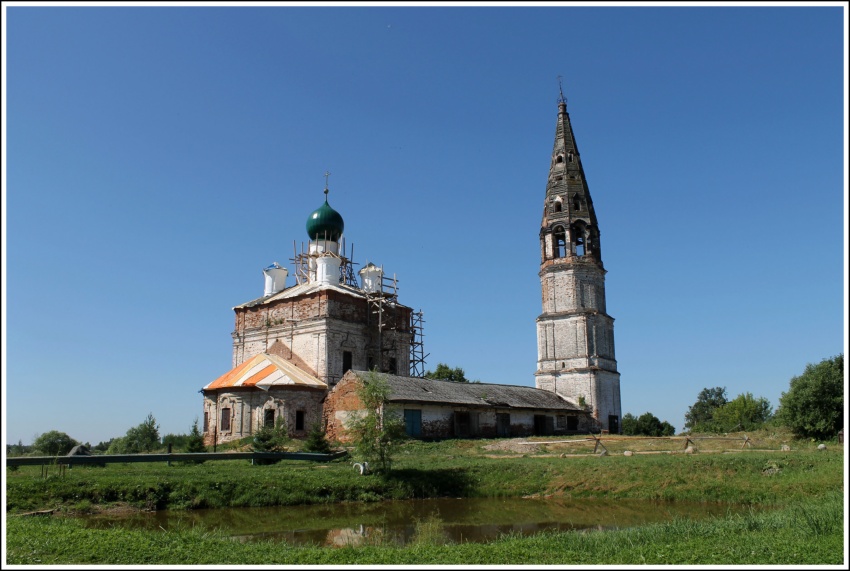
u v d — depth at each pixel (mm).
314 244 67938
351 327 59094
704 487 28141
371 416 32375
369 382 33500
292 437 50188
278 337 59656
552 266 65000
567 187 66750
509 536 20016
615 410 63438
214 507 26438
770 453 32812
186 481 27203
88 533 17188
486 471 32344
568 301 63750
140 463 34500
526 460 34156
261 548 16328
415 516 25125
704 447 39906
